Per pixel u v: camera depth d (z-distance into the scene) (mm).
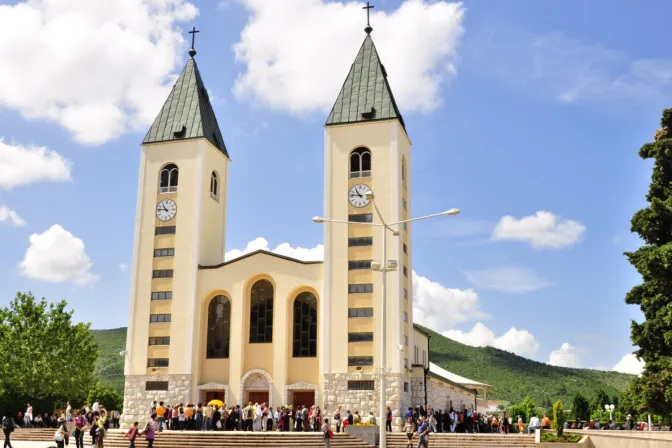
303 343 59406
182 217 62812
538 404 174750
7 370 69938
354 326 56844
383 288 36031
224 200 68438
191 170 63719
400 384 55188
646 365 37906
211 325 61531
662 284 37688
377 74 63125
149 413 59250
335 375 56188
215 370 60312
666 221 38906
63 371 72312
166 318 61000
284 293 59906
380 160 59844
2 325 73000
